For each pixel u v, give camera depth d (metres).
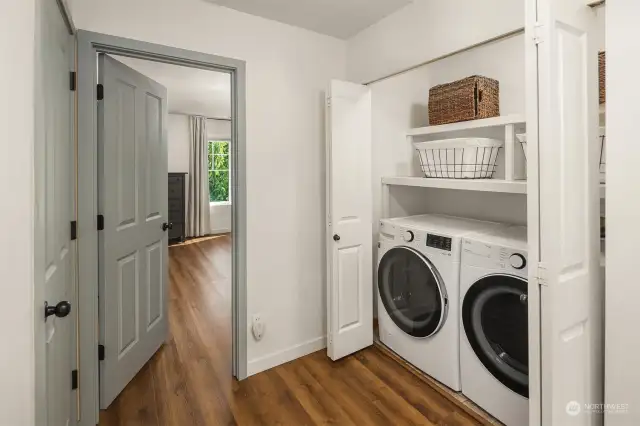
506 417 1.74
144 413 1.89
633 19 1.08
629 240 1.12
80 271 1.72
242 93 2.18
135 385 2.14
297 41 2.41
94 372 1.79
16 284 0.84
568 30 1.19
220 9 2.09
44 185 1.11
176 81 4.09
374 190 2.83
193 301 3.55
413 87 2.54
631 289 1.12
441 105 2.29
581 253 1.27
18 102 0.85
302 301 2.52
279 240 2.40
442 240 2.02
